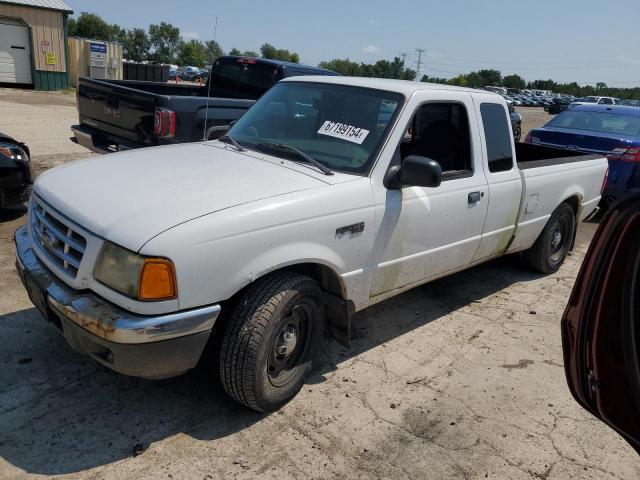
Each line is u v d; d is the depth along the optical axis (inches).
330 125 149.3
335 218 125.6
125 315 101.5
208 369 140.9
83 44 1046.4
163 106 225.9
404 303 194.2
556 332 180.9
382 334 169.5
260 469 109.1
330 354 154.7
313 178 129.9
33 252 125.2
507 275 230.5
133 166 132.6
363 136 142.5
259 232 111.7
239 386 116.4
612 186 316.8
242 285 111.0
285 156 143.3
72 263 109.9
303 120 155.1
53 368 135.1
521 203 190.9
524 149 266.4
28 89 913.5
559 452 122.7
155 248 99.8
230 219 108.2
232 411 125.8
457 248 167.6
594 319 64.4
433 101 155.0
